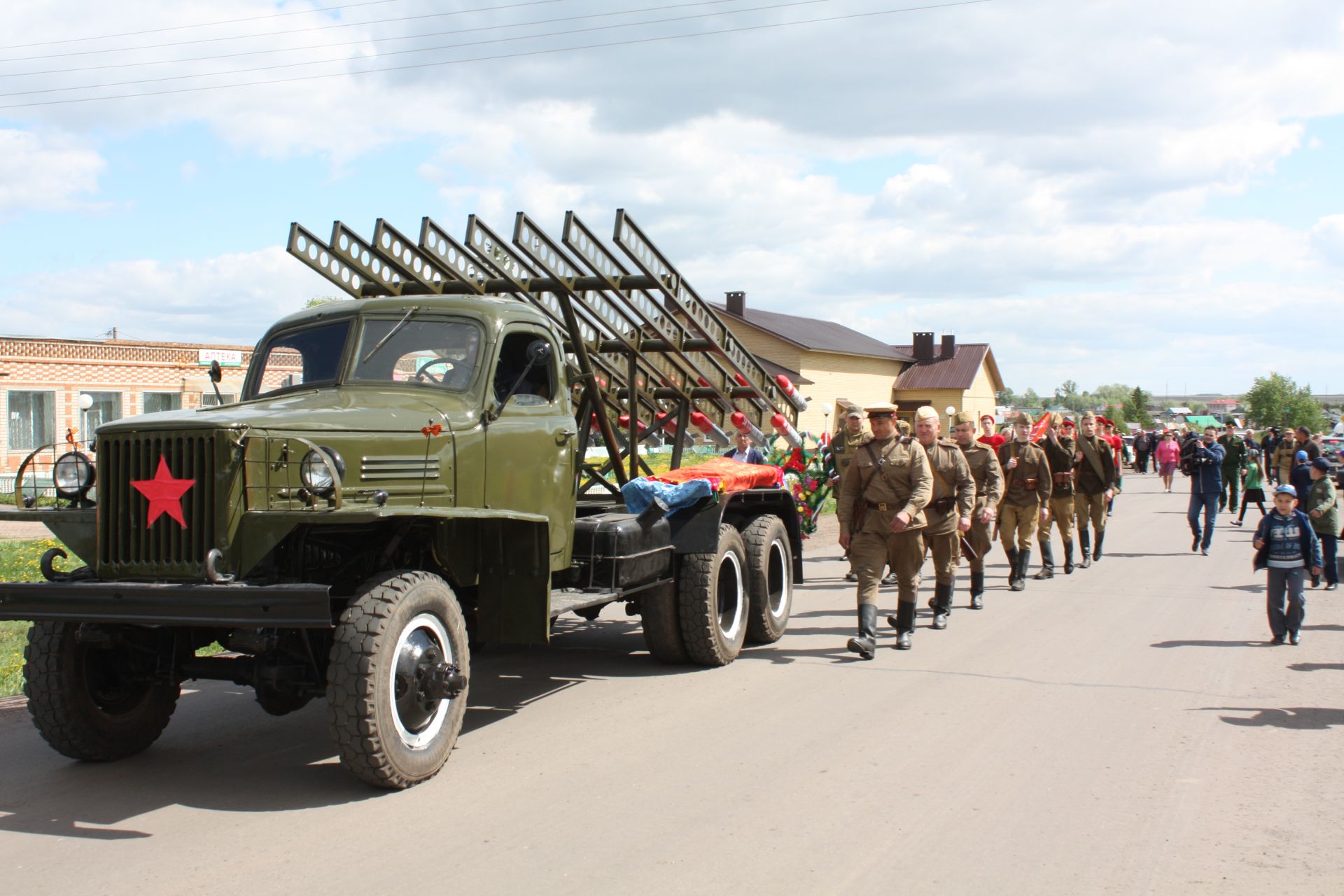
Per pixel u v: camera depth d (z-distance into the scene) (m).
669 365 9.09
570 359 8.22
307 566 5.32
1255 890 3.70
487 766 5.21
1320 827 4.30
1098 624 8.92
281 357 6.30
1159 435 43.84
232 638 5.16
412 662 4.89
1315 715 6.01
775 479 8.57
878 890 3.71
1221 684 6.75
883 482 7.73
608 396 8.99
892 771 5.03
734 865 3.93
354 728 4.65
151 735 5.59
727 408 9.46
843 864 3.93
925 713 6.07
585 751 5.43
